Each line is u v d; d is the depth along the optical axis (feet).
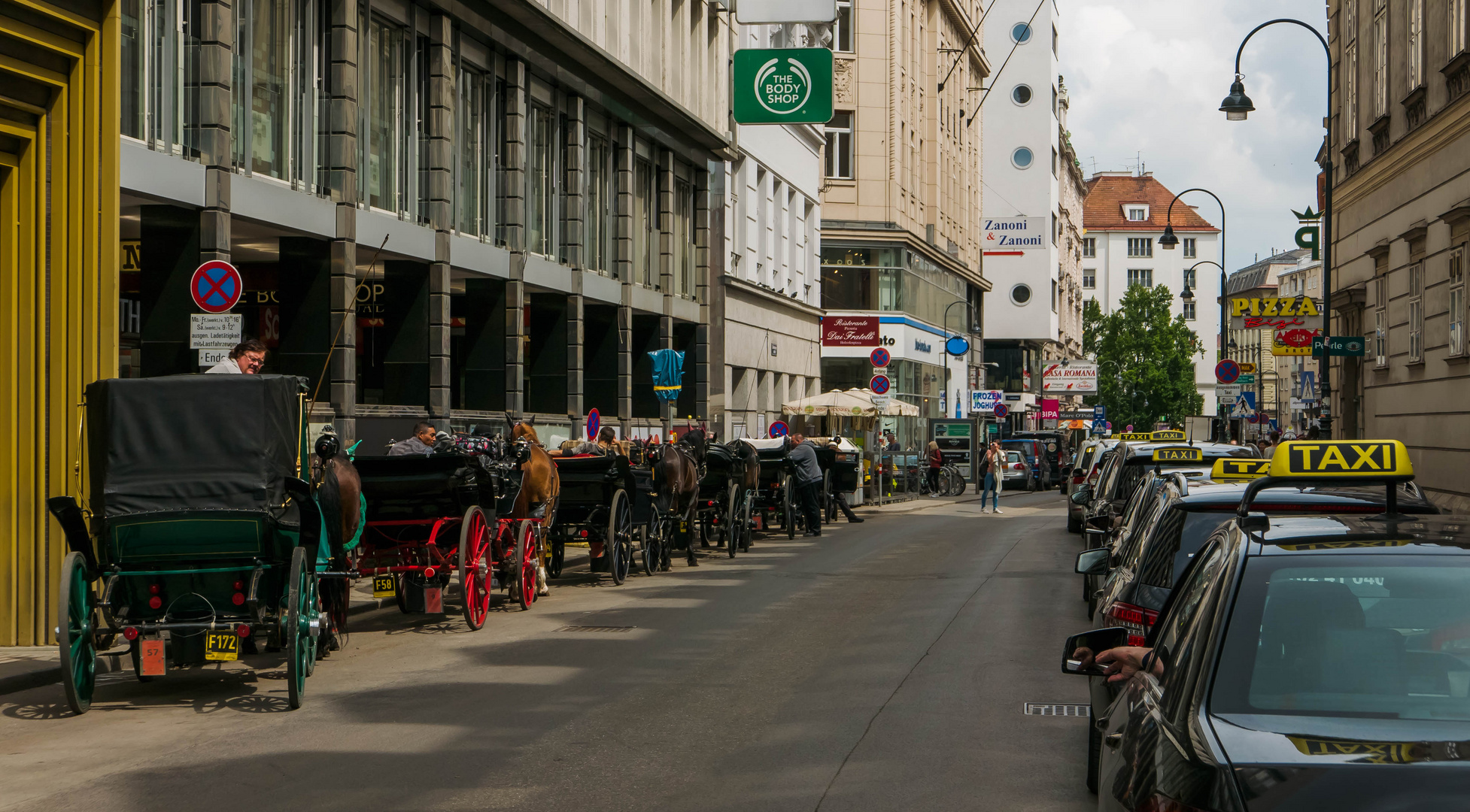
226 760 25.64
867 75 184.44
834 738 27.12
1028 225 295.89
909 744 26.55
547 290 93.04
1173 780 10.14
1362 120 105.60
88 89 41.70
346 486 38.83
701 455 73.82
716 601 52.03
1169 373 345.51
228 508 31.19
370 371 77.66
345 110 67.00
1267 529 13.61
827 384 185.06
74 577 30.42
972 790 22.94
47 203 41.24
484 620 46.09
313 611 32.96
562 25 86.17
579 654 38.75
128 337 62.75
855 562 69.51
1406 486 24.63
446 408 76.54
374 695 32.45
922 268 199.41
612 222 104.83
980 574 62.95
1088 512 49.98
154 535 31.22
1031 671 35.29
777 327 144.46
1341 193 113.09
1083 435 299.58
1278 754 10.00
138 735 28.09
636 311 110.73
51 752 26.55
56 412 40.63
